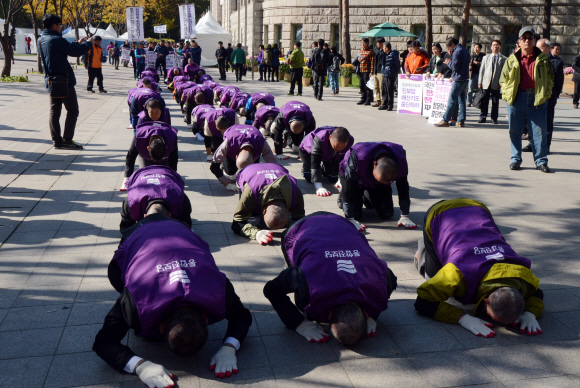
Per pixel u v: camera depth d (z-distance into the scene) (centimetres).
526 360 307
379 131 1101
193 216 558
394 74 1433
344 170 517
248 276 415
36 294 378
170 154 566
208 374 291
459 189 668
